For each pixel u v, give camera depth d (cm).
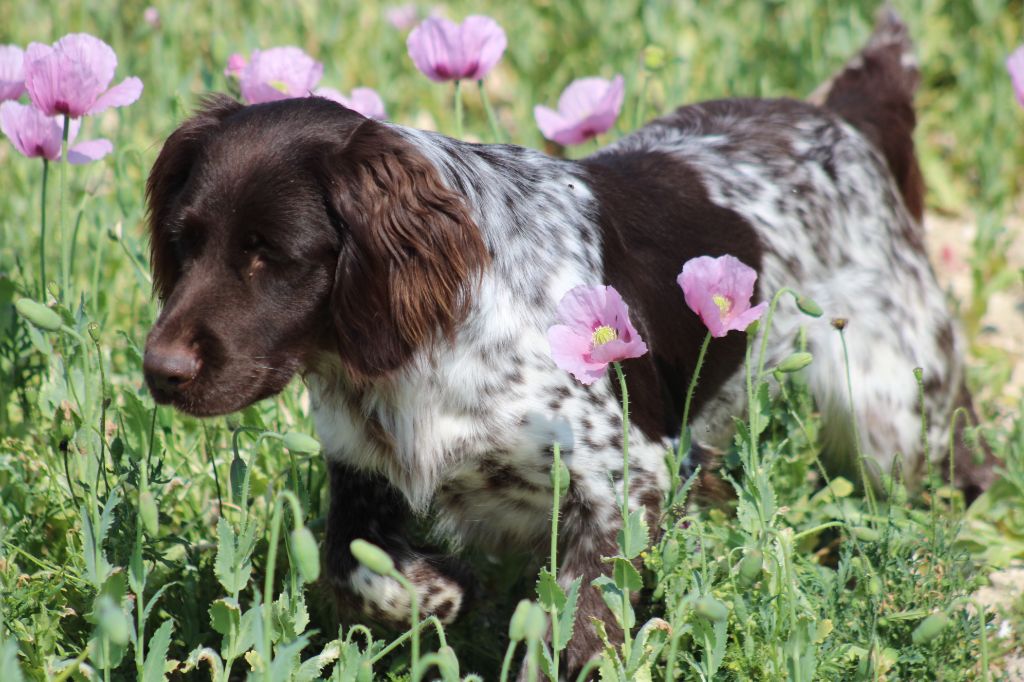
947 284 1118
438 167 629
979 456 784
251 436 740
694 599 512
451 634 679
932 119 1314
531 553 704
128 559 612
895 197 859
